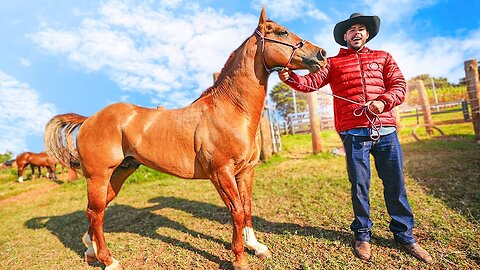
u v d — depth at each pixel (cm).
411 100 1542
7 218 593
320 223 329
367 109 241
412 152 716
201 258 277
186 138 252
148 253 300
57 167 1655
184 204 478
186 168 255
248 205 282
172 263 274
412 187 416
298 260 252
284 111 3103
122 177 320
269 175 619
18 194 954
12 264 320
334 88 266
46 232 439
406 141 919
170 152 257
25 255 345
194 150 251
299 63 234
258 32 245
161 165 263
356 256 249
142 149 268
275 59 237
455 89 1809
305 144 1152
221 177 238
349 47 269
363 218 254
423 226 289
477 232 264
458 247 244
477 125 746
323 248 269
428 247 248
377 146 254
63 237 403
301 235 301
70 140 314
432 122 1078
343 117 258
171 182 718
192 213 425
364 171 253
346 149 259
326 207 377
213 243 308
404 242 246
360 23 261
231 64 261
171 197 538
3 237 442
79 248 349
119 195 633
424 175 469
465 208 320
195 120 252
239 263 239
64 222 482
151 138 264
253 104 245
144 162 276
